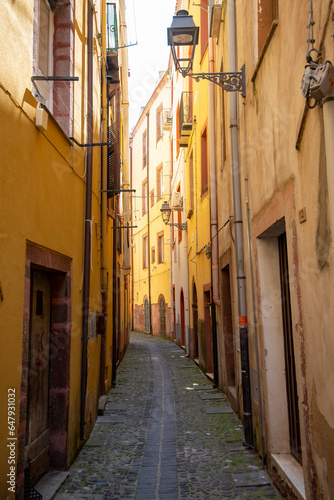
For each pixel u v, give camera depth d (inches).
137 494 151.8
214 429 229.0
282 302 173.3
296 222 125.3
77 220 196.2
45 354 167.6
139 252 1023.0
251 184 191.8
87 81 226.4
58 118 181.0
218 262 320.5
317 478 112.5
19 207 119.6
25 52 123.2
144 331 989.8
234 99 222.8
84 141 213.0
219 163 309.9
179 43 203.9
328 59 93.4
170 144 740.0
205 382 366.9
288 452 163.2
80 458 188.1
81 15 205.8
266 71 157.4
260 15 175.3
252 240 191.9
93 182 241.4
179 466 177.9
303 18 112.7
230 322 302.0
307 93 97.2
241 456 187.2
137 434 224.7
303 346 123.1
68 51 182.2
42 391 163.3
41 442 160.1
